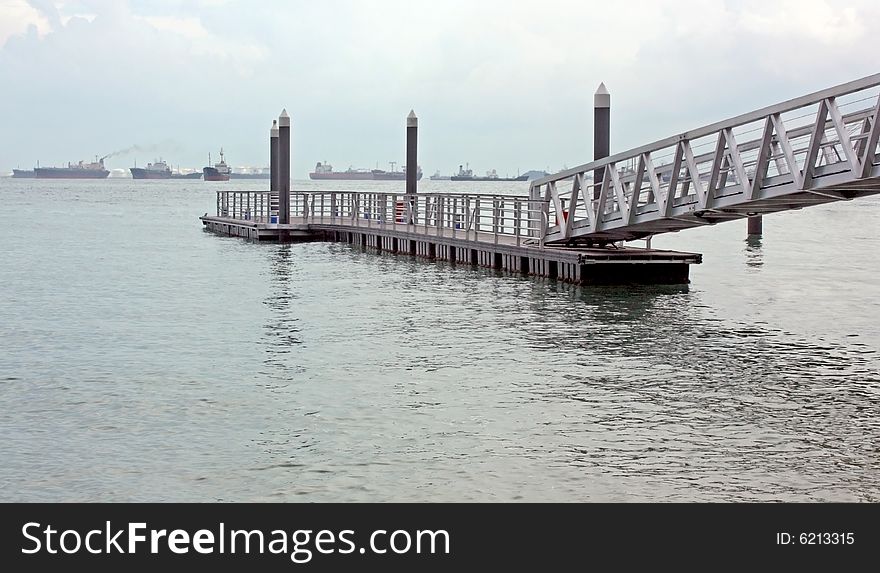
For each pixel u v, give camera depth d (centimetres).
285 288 2883
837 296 2689
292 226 4750
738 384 1622
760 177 2123
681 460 1238
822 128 1975
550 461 1234
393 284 2948
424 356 1847
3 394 1562
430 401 1512
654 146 2448
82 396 1548
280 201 4819
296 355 1862
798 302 2558
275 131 5028
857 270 3406
